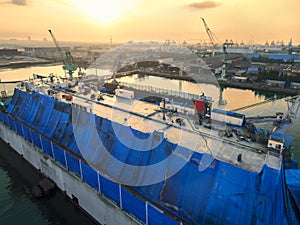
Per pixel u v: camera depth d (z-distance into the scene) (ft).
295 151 135.95
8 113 155.63
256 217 53.26
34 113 136.87
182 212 63.82
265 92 334.85
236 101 277.23
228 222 56.34
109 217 82.94
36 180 123.24
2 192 111.45
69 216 97.91
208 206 60.29
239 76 402.52
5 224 91.66
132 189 75.61
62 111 118.11
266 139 75.61
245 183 56.49
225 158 67.41
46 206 102.78
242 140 78.38
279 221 51.62
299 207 62.54
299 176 70.79
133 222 72.79
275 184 53.42
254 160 65.92
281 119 129.18
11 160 146.30
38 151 119.65
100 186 84.17
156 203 69.05
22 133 135.54
